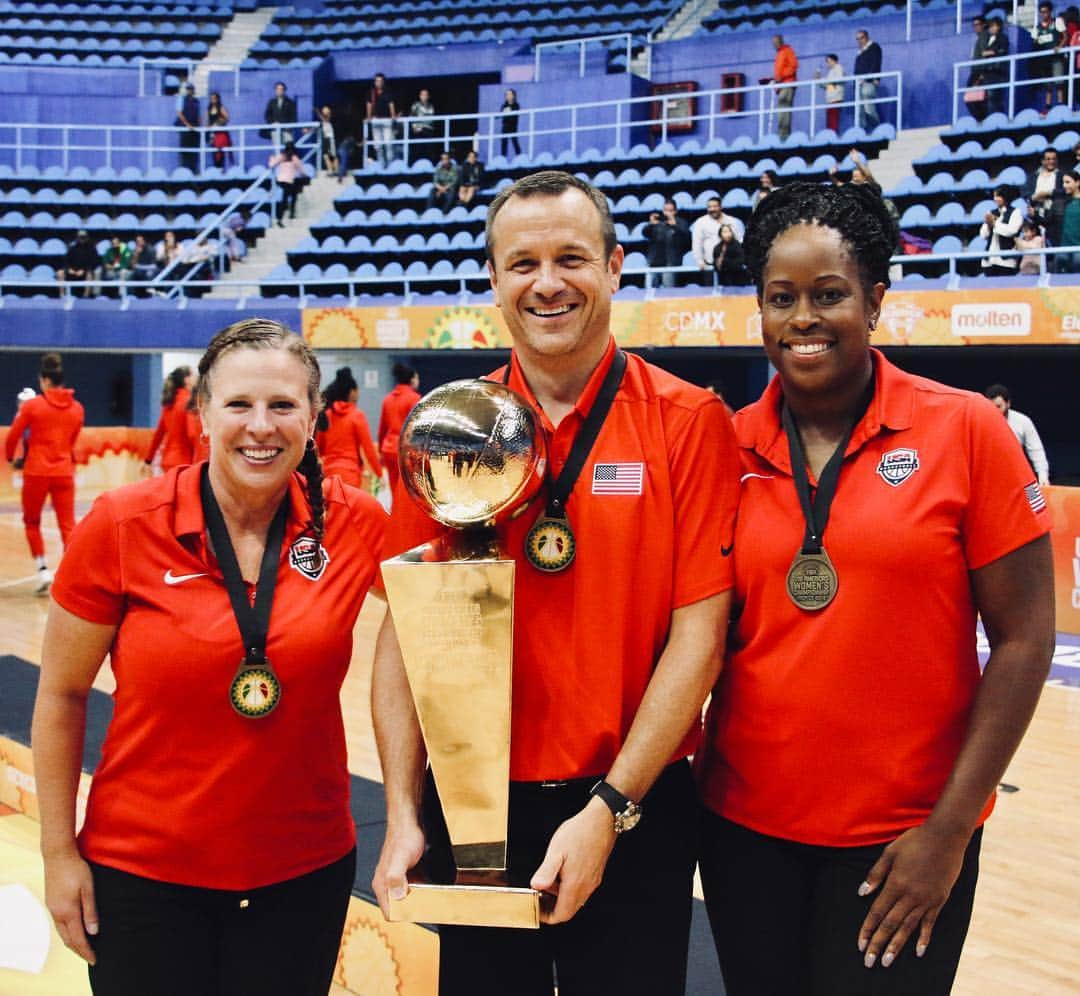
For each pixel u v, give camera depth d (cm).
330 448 758
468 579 138
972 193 1066
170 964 158
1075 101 1173
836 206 147
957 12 1330
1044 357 1135
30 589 750
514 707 151
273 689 155
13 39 1794
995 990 256
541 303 146
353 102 1795
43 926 252
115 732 160
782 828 151
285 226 1459
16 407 1515
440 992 157
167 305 1261
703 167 1239
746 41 1433
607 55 1537
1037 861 331
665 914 153
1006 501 144
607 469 150
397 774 151
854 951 145
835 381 149
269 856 159
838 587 147
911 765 146
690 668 147
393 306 1138
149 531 157
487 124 1516
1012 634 145
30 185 1520
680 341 973
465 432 140
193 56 1852
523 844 151
